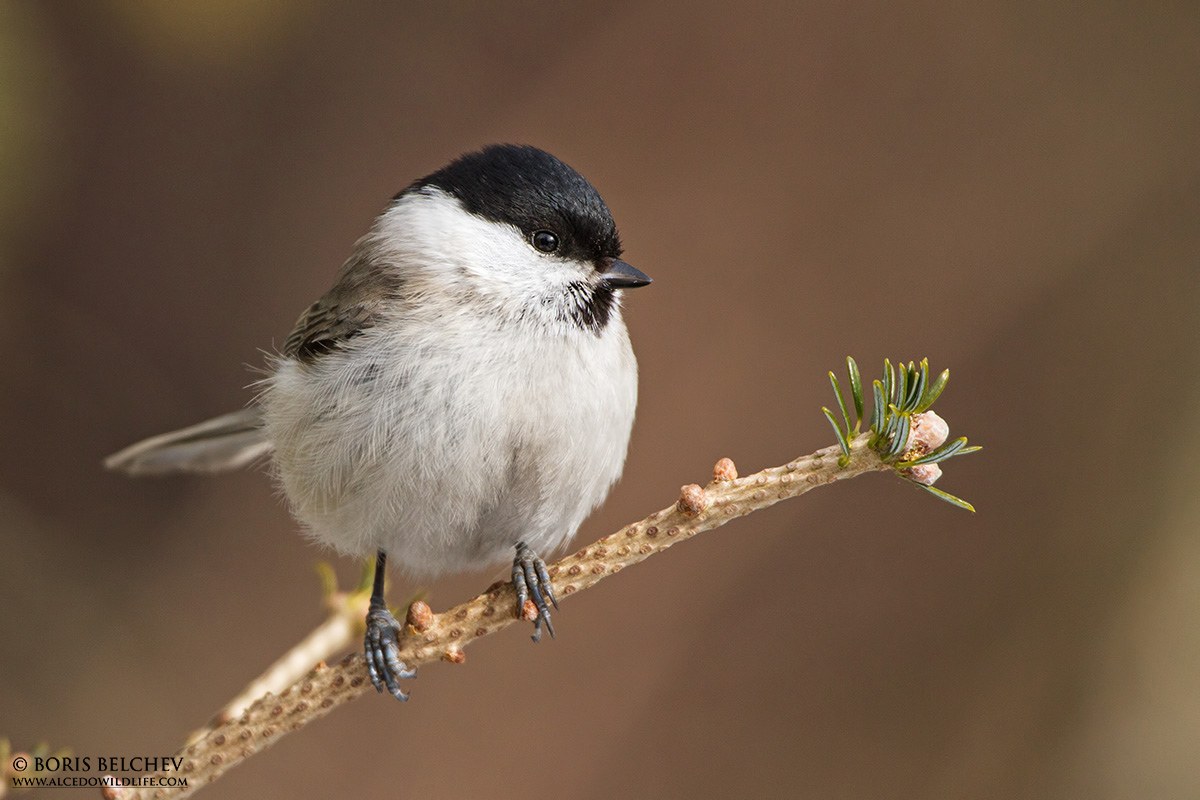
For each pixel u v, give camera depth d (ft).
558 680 34.17
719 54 38.27
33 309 38.68
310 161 41.47
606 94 38.68
